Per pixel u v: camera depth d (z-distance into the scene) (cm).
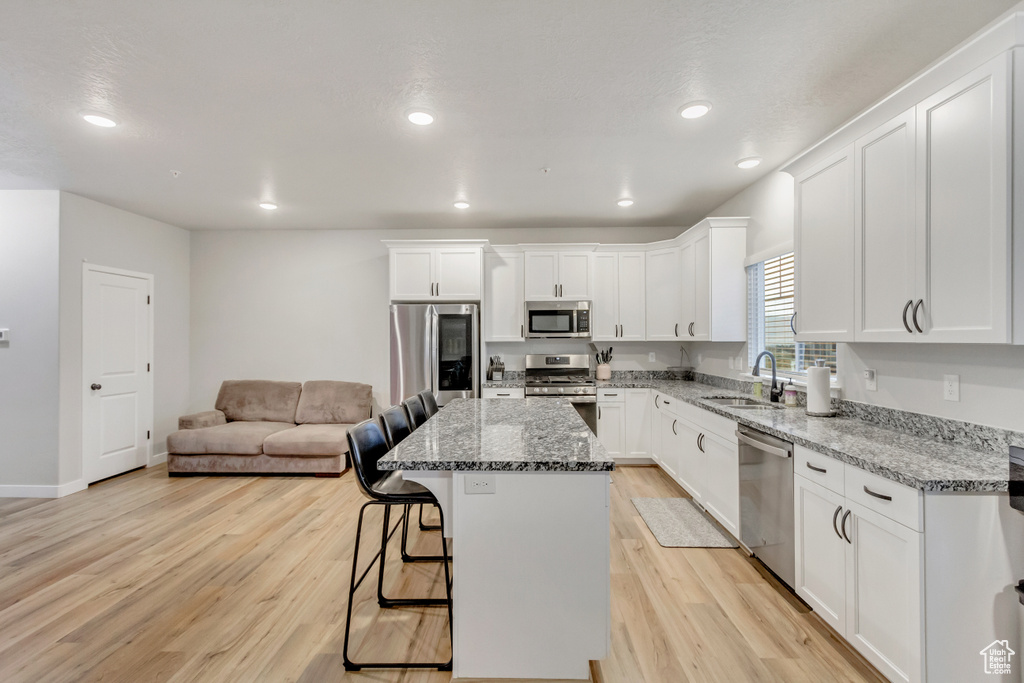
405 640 193
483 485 161
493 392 461
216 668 176
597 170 334
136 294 452
